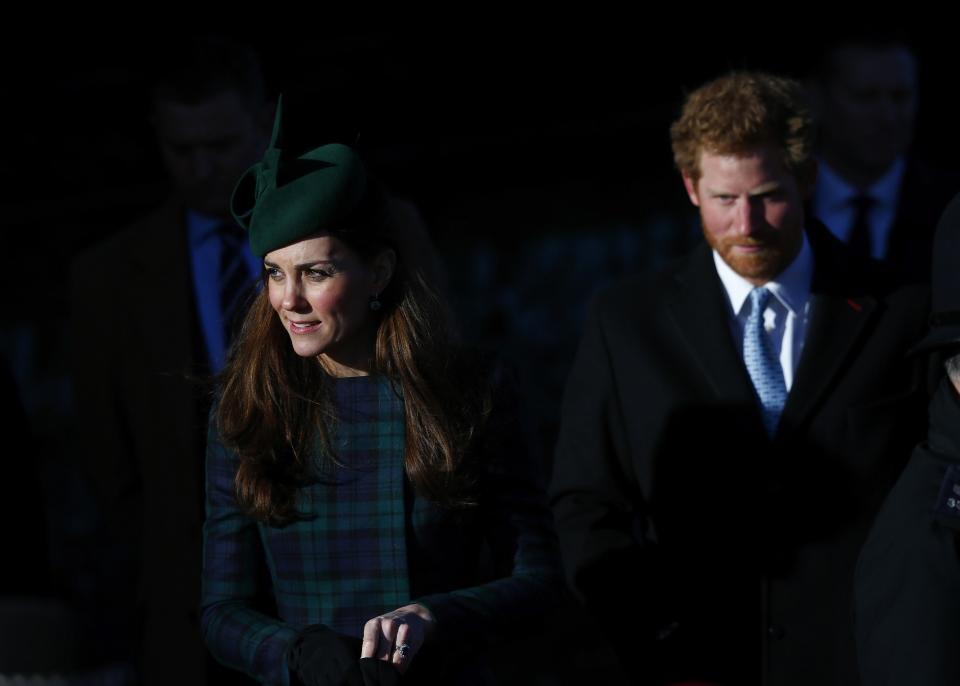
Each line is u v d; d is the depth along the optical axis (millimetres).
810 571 12297
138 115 30203
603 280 28719
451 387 10508
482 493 10680
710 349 12688
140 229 16125
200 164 15586
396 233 10641
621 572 12523
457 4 28906
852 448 12375
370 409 10625
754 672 12375
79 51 29719
